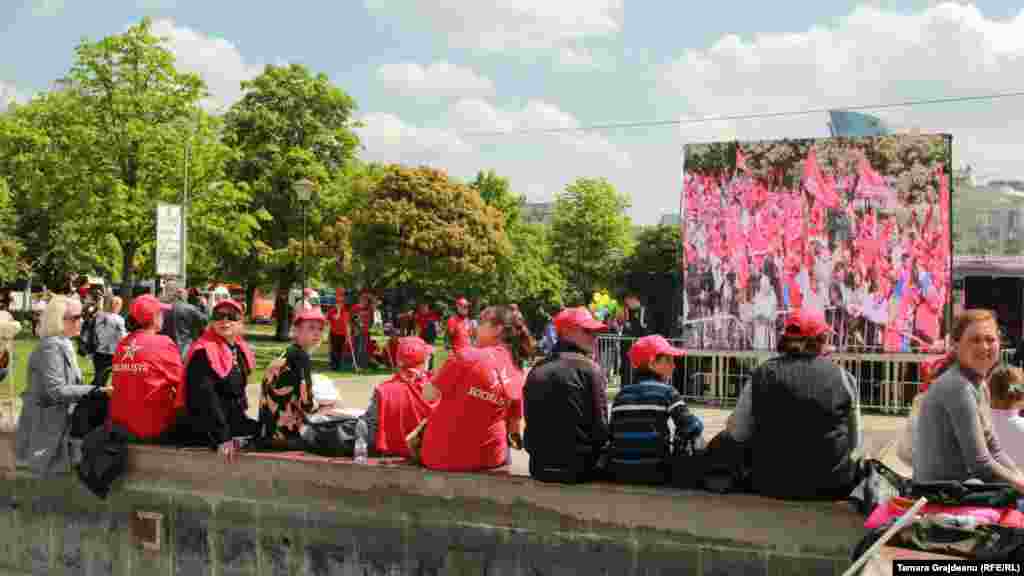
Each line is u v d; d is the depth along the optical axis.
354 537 6.25
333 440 6.54
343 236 35.62
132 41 30.19
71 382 7.32
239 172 37.66
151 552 7.00
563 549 5.55
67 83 30.88
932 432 4.43
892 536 4.05
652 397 5.40
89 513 7.30
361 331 23.28
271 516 6.55
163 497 6.95
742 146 14.87
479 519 5.81
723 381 15.23
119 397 7.09
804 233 14.55
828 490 4.76
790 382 4.77
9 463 7.68
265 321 55.38
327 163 39.84
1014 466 4.47
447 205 34.94
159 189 30.59
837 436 4.73
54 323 7.26
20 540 7.66
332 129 39.75
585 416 5.46
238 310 6.81
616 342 17.31
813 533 4.83
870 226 14.19
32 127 30.84
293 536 6.46
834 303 14.39
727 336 14.98
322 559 6.36
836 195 14.37
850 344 14.29
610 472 5.58
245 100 38.88
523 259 52.31
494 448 5.96
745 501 5.00
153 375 7.04
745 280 14.87
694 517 5.16
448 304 42.41
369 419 6.62
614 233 62.59
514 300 46.81
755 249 14.81
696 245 15.16
